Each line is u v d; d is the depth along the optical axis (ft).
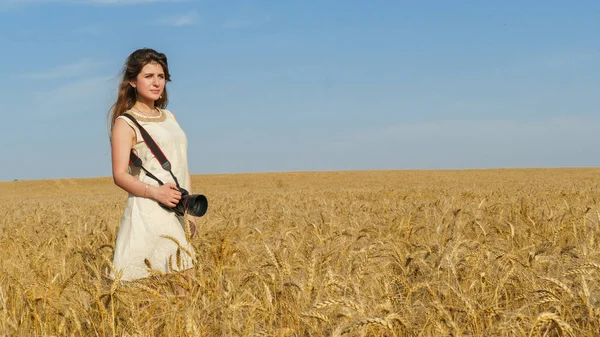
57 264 15.58
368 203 44.24
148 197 14.57
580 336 10.12
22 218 40.96
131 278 14.28
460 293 11.28
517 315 9.84
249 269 13.84
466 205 32.65
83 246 19.17
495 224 22.16
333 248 15.99
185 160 15.67
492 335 9.96
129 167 15.35
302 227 22.56
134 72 14.88
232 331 10.28
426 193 74.13
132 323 10.45
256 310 10.94
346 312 10.18
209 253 15.16
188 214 14.56
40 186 253.44
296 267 13.88
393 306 11.28
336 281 11.96
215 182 250.78
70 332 11.50
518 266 13.57
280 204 46.98
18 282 12.98
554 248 15.44
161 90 15.19
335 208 37.76
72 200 102.68
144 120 14.98
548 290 10.68
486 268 13.34
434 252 15.11
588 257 14.44
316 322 10.46
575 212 25.35
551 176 224.74
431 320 10.43
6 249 20.97
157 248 14.57
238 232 18.29
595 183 134.41
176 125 15.72
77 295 12.40
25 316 12.24
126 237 14.64
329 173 285.23
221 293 12.11
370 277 13.35
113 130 14.78
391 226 22.02
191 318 9.98
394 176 258.37
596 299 10.97
